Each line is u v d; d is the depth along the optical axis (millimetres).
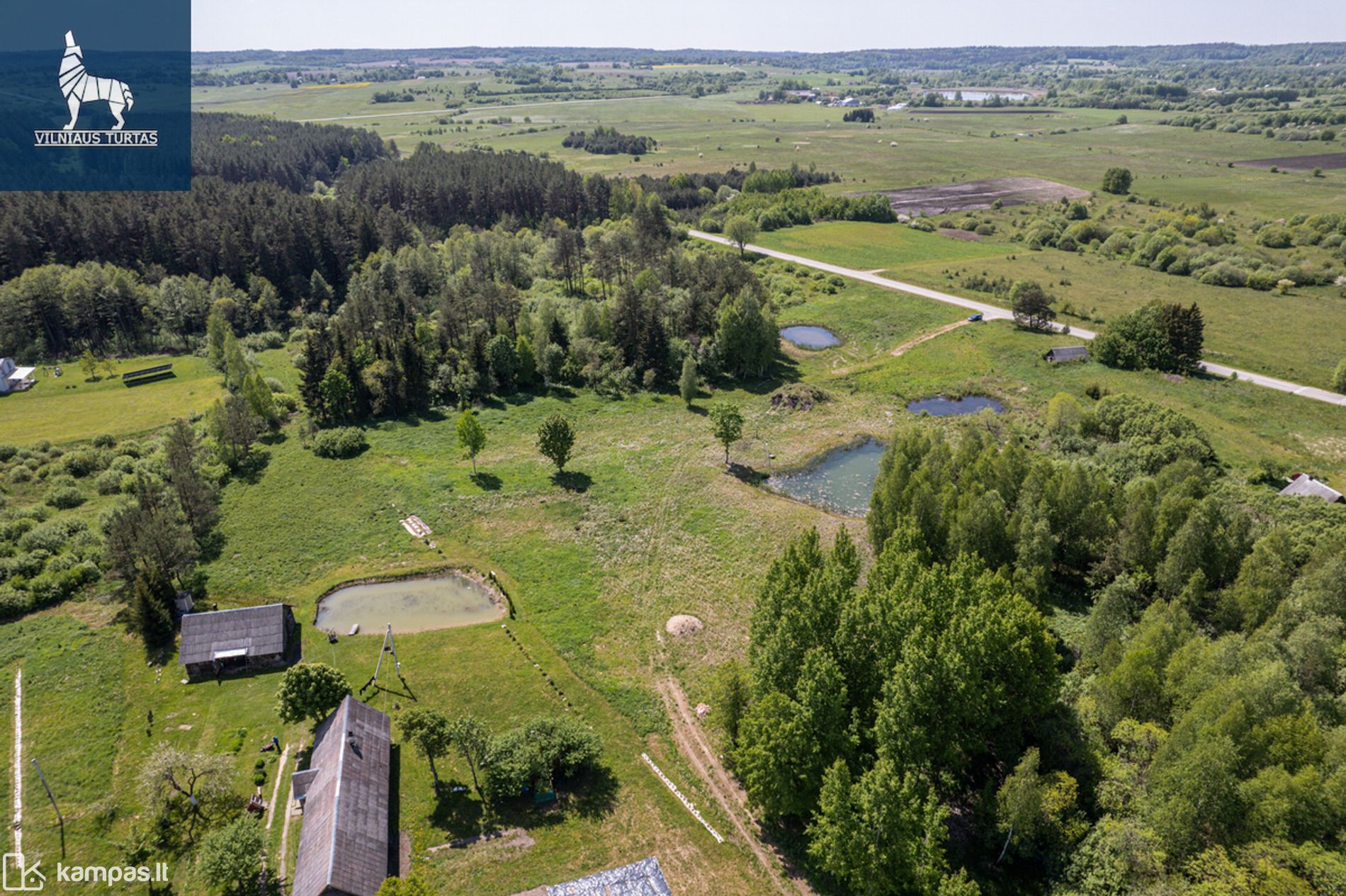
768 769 51406
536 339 135375
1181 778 46781
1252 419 115750
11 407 121625
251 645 67875
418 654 70438
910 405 128250
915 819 46594
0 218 154375
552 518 94375
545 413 125188
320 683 59281
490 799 55469
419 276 172500
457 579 83000
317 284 170750
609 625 75438
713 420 108188
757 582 81938
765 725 51844
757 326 136875
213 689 65562
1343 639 60000
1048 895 48625
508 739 56031
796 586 60750
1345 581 62875
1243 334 148625
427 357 130375
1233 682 50406
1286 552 71062
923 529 79188
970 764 57125
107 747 59406
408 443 113250
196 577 80812
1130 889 45844
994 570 75250
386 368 121500
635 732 62375
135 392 128250
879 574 63500
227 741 60000
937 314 163500
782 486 104625
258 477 102438
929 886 45344
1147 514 75188
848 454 113375
